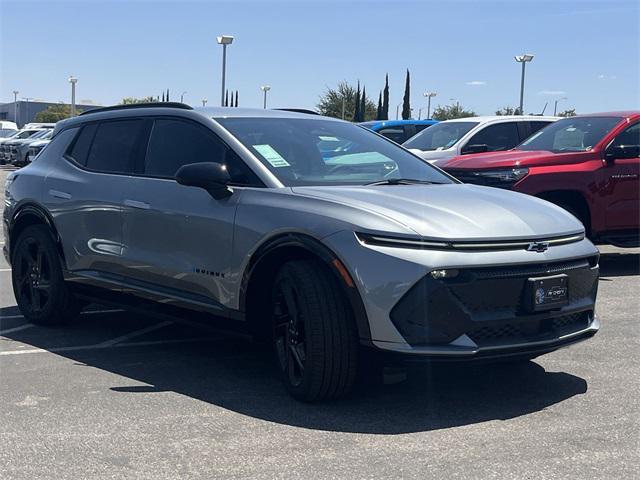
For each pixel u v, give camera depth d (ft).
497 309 14.85
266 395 16.51
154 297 18.97
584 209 31.24
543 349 15.29
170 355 19.83
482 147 37.01
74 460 12.99
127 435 14.12
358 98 213.05
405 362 14.38
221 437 14.07
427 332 14.30
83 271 21.20
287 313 16.08
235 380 17.62
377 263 14.44
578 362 19.10
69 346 20.67
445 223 14.92
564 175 30.60
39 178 22.70
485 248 14.80
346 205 15.49
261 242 16.17
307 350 15.20
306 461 12.99
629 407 15.81
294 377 15.89
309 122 20.01
